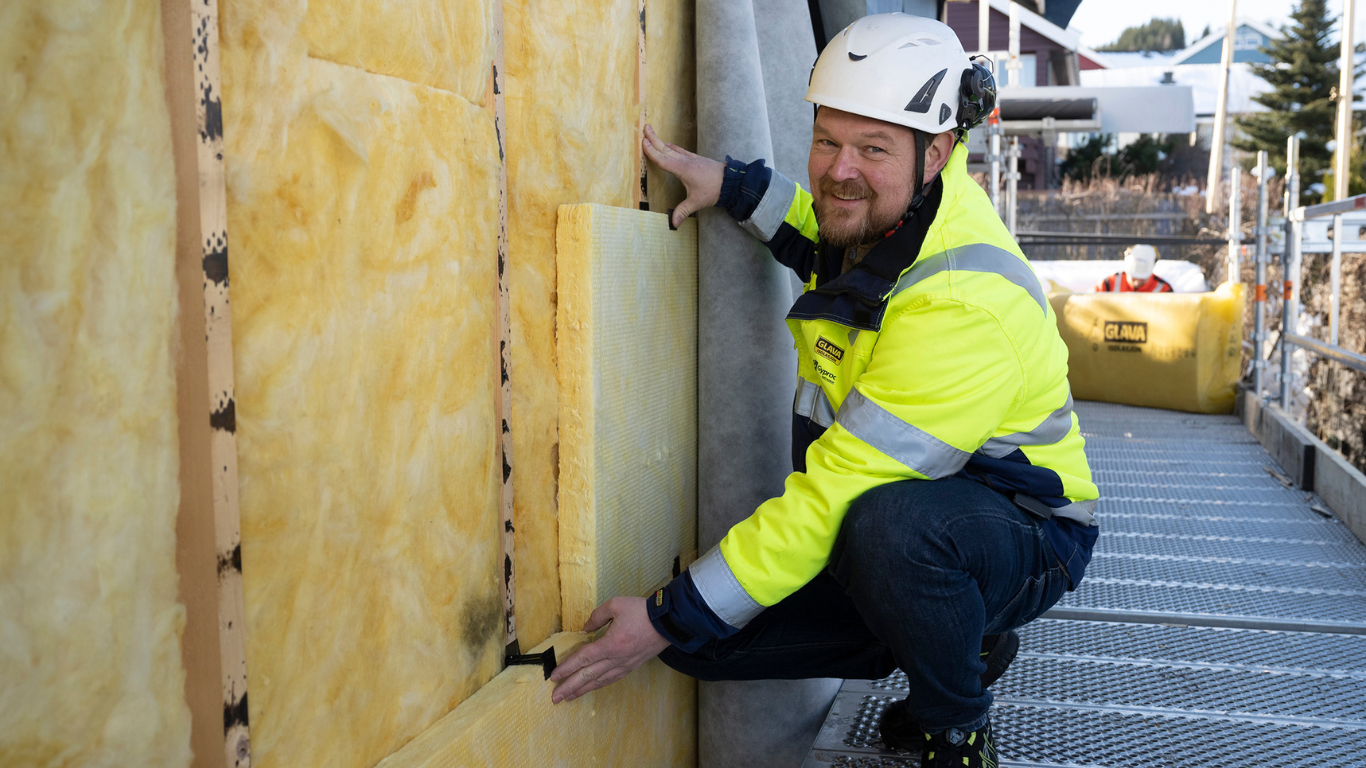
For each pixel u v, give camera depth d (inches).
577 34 57.4
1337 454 150.4
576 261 56.1
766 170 69.1
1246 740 73.8
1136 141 1178.0
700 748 78.7
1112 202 657.6
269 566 34.6
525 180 53.2
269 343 34.1
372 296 39.6
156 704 30.5
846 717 77.1
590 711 58.0
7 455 25.5
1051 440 61.4
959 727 58.9
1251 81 1290.6
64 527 27.1
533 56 53.1
